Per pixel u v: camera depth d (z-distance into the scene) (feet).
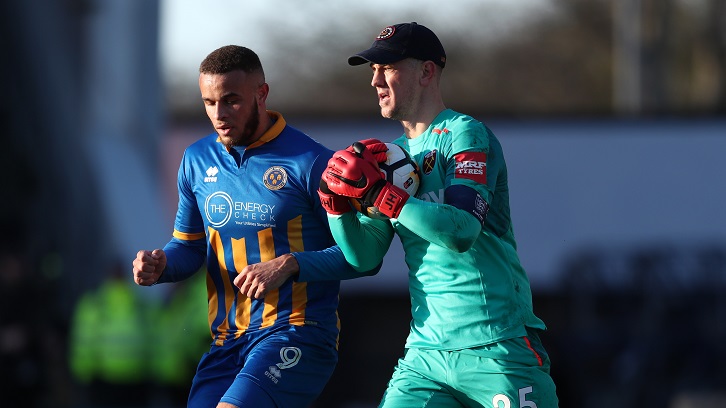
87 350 139.23
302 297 54.44
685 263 169.78
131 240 170.19
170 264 56.13
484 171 51.03
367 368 198.80
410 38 52.21
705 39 322.96
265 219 54.13
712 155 183.83
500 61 376.68
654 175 184.03
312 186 53.93
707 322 163.32
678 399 144.15
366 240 53.31
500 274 52.54
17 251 166.71
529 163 184.65
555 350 157.89
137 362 138.62
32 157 173.99
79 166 173.78
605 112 187.42
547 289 183.32
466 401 53.21
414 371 53.78
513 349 52.13
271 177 54.13
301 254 52.54
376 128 182.09
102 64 181.57
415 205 49.26
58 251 169.37
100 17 180.65
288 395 53.57
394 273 184.03
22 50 175.22
